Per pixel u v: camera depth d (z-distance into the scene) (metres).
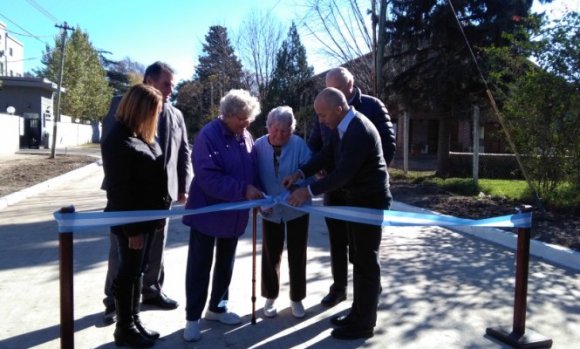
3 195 10.68
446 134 15.73
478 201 10.14
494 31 13.60
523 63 9.80
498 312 4.30
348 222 3.78
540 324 4.06
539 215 8.30
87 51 48.69
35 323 3.98
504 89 12.34
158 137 3.85
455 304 4.49
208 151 3.69
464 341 3.73
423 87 14.88
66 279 2.93
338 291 4.44
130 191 3.32
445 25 13.94
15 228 7.70
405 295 4.71
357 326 3.74
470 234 7.62
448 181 13.38
